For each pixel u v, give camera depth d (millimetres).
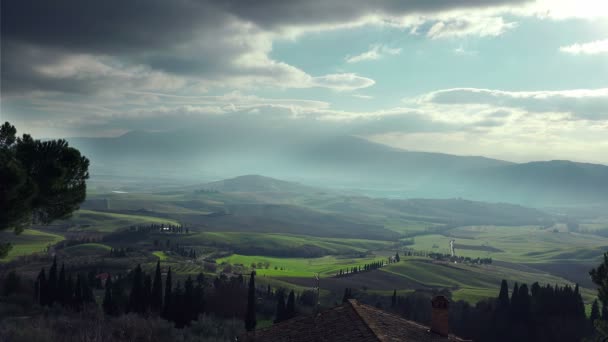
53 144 40781
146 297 101625
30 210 38656
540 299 120312
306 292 170875
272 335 33656
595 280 50688
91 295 113188
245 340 34031
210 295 126438
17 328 41531
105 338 46156
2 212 35312
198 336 73562
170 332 66062
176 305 88750
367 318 32750
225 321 102188
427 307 144875
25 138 39938
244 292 132625
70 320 57969
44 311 79938
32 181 36625
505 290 120000
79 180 42156
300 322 34594
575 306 116562
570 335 106500
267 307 127625
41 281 101688
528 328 111250
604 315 108438
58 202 40469
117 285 116500
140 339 55531
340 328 32094
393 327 32781
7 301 85562
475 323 119562
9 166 34219
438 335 34156
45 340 39625
